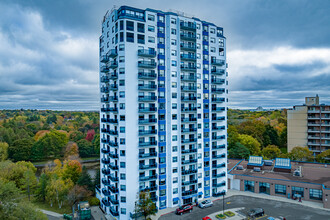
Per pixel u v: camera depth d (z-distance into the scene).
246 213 55.31
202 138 63.75
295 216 53.22
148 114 55.78
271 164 82.12
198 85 62.94
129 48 53.12
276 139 127.56
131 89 53.38
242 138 105.75
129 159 53.00
